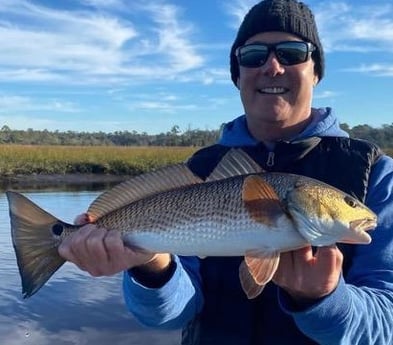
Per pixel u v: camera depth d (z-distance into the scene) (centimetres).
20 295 221
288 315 73
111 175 1013
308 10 87
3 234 355
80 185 845
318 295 61
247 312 75
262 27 85
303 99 84
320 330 62
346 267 73
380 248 71
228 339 76
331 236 64
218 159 85
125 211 70
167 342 176
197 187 68
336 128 84
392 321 66
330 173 77
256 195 64
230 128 91
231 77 96
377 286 69
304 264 62
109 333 183
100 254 65
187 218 67
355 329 63
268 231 63
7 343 172
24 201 70
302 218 63
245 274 64
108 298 219
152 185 72
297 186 65
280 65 82
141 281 70
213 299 78
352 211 66
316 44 86
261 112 83
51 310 204
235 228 65
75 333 181
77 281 241
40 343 174
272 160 80
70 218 433
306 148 80
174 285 72
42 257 70
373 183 76
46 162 982
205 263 79
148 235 68
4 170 923
